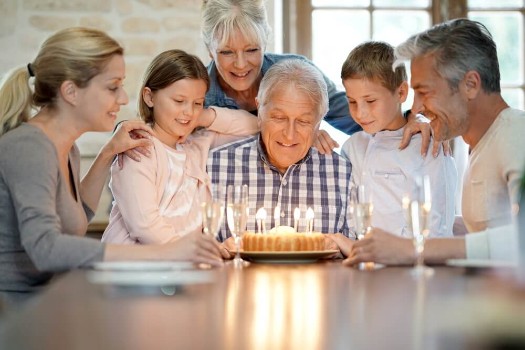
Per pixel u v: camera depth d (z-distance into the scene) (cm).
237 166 374
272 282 225
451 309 163
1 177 277
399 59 325
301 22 659
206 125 381
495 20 670
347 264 284
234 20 373
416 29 666
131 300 182
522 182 133
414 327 142
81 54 293
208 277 235
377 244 281
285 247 305
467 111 313
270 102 358
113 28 622
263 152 375
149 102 365
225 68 383
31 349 122
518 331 110
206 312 164
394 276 240
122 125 350
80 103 297
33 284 290
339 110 427
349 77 370
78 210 300
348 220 378
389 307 170
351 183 380
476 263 241
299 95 355
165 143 366
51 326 145
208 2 385
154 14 625
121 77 303
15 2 616
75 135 303
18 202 268
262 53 387
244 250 315
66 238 263
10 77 298
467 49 308
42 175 272
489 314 120
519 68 673
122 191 348
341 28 662
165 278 221
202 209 279
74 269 251
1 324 147
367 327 144
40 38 618
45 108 301
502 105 314
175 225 356
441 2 665
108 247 265
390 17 665
